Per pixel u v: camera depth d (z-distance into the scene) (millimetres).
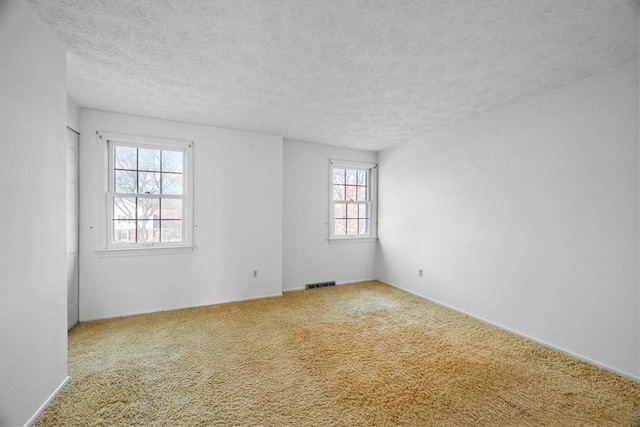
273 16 1556
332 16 1552
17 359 1409
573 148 2314
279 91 2547
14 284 1389
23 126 1452
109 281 3104
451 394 1826
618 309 2062
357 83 2377
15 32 1391
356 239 4758
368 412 1654
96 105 2906
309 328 2867
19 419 1424
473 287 3188
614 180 2080
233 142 3715
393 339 2621
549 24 1600
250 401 1742
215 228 3619
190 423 1558
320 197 4508
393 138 4121
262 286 3910
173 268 3406
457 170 3414
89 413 1622
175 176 3479
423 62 2039
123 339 2582
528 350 2418
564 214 2375
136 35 1737
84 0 1427
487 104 2814
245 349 2414
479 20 1571
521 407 1715
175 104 2867
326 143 4438
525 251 2664
